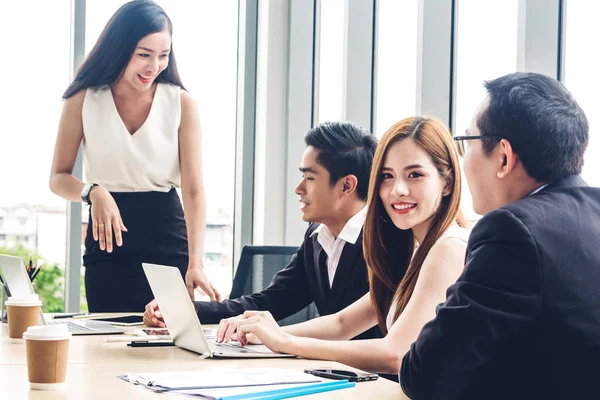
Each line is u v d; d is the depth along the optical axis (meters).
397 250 1.92
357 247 2.27
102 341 1.91
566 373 1.16
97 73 2.74
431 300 1.68
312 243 2.47
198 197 2.83
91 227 2.80
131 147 2.78
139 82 2.72
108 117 2.76
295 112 4.23
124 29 2.69
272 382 1.32
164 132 2.80
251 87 4.37
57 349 1.29
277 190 4.25
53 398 1.22
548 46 2.48
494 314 1.17
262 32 4.30
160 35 2.70
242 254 2.81
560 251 1.17
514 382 1.20
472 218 2.39
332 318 2.05
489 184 1.33
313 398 1.25
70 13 3.92
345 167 2.29
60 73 3.90
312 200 2.32
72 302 3.91
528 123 1.27
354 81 3.73
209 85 4.30
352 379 1.40
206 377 1.36
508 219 1.19
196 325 1.65
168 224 2.86
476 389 1.23
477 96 2.88
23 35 3.84
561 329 1.15
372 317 2.04
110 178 2.81
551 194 1.25
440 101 3.01
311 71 4.25
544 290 1.16
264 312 1.88
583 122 1.29
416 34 3.15
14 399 1.21
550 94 1.28
